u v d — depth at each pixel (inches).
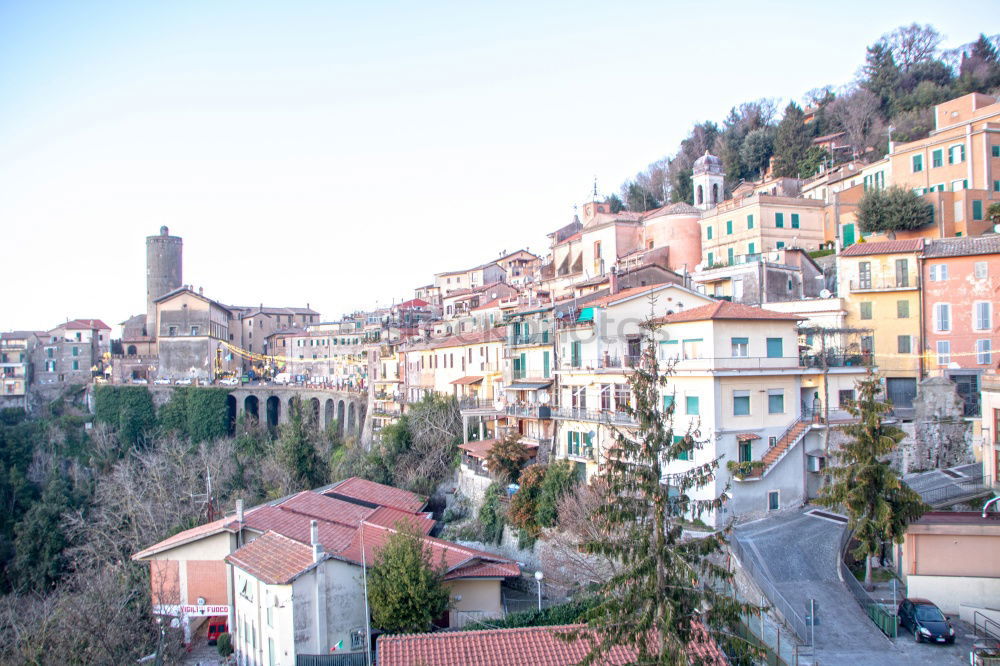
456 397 2832.2
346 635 1341.0
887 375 2100.1
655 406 878.4
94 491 3245.6
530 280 4178.2
